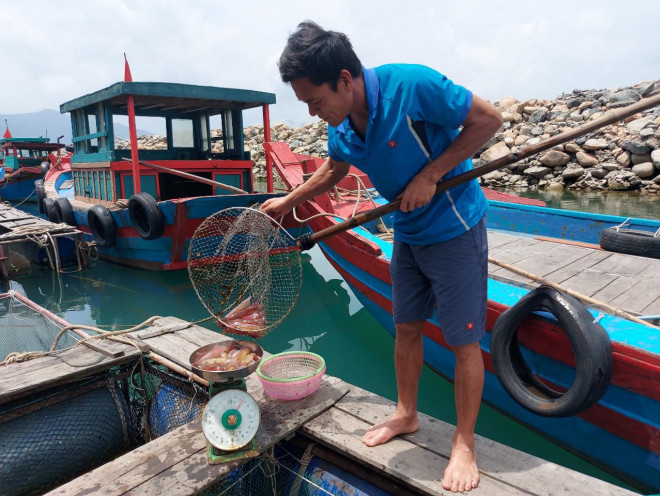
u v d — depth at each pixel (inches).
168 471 90.6
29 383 112.7
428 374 181.8
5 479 109.7
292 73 71.5
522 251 197.0
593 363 97.3
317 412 104.9
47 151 800.3
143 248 310.3
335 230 94.9
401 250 91.2
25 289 299.3
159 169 298.8
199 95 304.8
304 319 243.8
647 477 107.9
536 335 115.8
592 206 494.6
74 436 119.4
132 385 135.3
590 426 113.2
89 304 269.1
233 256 109.1
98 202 364.8
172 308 259.3
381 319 205.0
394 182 82.0
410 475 84.5
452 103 72.1
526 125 774.5
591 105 771.4
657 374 95.3
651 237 185.8
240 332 98.0
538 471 83.7
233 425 91.9
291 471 101.0
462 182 79.0
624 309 133.7
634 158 605.9
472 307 82.0
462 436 83.9
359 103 75.2
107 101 321.1
